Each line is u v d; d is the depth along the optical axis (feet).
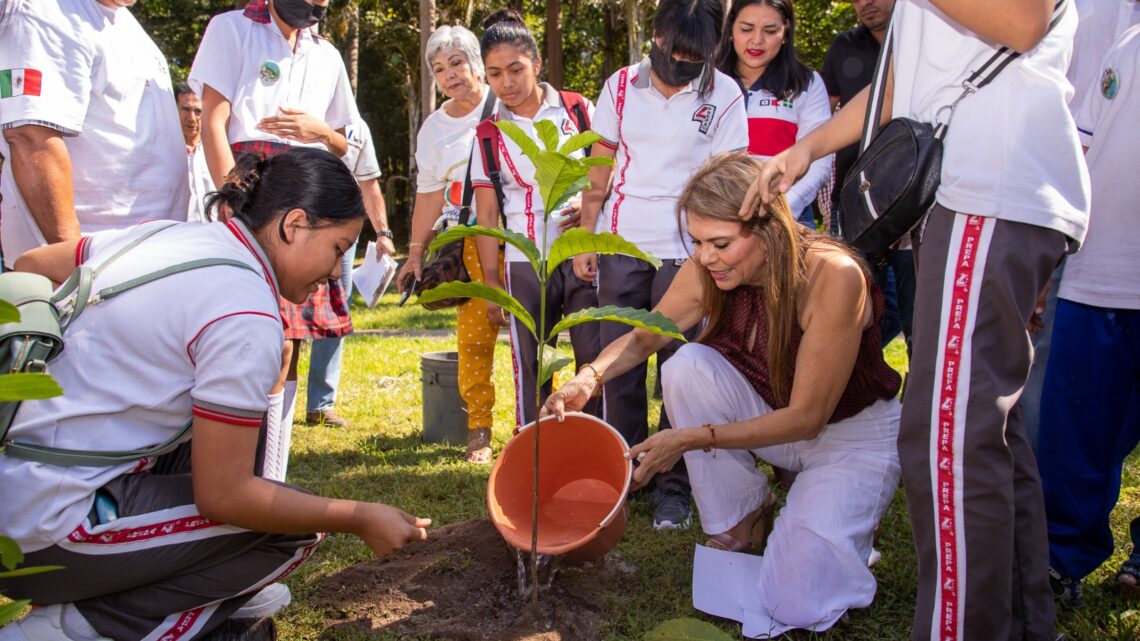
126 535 6.70
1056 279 9.58
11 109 9.04
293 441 15.49
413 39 90.43
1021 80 7.09
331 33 74.43
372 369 22.50
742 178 8.38
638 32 60.54
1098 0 9.68
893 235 7.63
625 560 9.99
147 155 10.22
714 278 8.84
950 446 7.16
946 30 7.45
